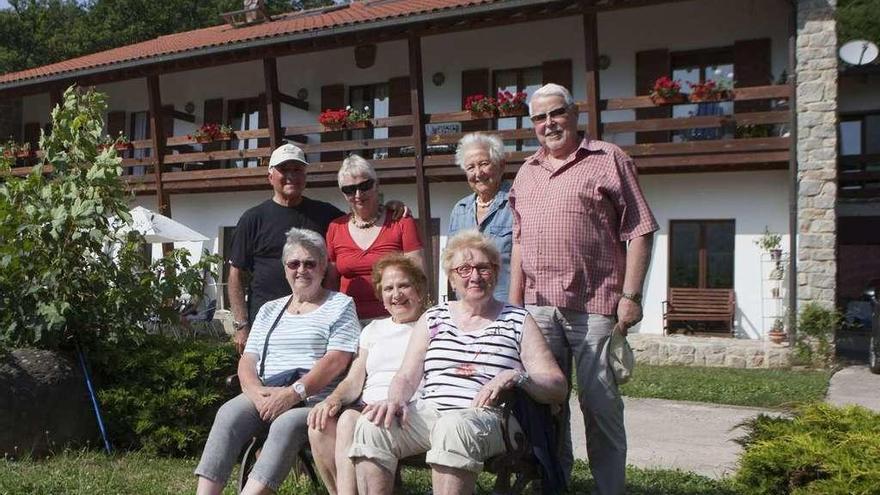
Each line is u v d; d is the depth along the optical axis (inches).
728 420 288.5
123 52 715.4
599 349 154.1
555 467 136.5
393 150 597.9
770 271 480.1
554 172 158.1
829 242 434.9
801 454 127.5
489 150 179.0
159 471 197.8
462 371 139.0
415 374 142.0
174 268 247.3
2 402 200.5
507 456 130.6
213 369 223.1
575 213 153.7
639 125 473.1
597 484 154.7
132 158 692.1
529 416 134.6
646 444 247.8
